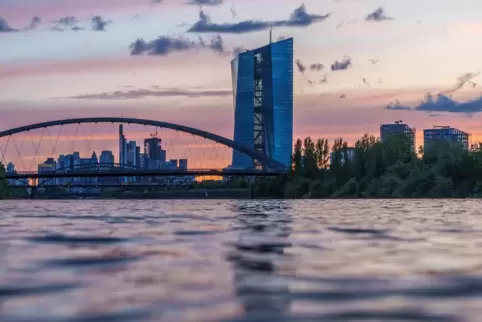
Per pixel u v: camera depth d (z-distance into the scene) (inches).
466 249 1364.4
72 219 2974.9
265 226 2228.1
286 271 1019.3
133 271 1024.2
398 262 1133.1
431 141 7741.1
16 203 7741.1
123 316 703.1
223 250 1352.1
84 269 1051.9
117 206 5689.0
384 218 2822.3
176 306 752.3
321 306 753.0
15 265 1111.0
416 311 727.1
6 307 749.3
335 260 1162.0
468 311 727.1
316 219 2751.0
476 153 7450.8
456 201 6200.8
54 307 748.0
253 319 690.8
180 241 1589.6
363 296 811.4
